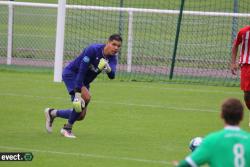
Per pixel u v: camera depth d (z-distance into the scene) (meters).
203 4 107.56
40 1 114.19
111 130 42.66
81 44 79.81
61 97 55.41
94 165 33.50
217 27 86.06
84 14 87.00
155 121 46.19
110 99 54.94
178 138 40.69
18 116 46.72
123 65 74.38
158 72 71.50
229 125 21.50
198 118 47.75
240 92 61.22
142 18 90.94
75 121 42.03
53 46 81.75
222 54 77.25
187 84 65.50
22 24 92.12
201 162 21.08
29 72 70.50
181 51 79.50
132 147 37.81
